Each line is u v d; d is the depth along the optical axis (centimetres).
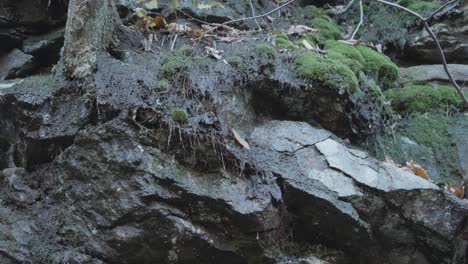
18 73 271
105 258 199
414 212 212
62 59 228
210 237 199
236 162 203
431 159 252
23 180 214
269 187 203
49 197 209
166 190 197
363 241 214
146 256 200
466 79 287
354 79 238
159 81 212
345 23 330
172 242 198
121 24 244
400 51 310
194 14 272
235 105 227
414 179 215
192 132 201
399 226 214
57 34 276
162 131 202
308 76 235
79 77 217
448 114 271
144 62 226
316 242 217
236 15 282
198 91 215
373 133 249
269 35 268
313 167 214
